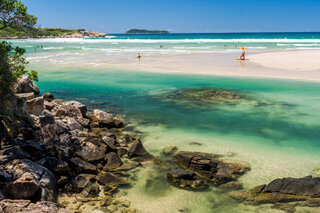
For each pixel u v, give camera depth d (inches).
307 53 1975.9
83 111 617.3
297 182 332.8
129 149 458.6
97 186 348.2
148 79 1162.0
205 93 907.4
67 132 436.1
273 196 326.3
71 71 1373.0
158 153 460.4
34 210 256.4
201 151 470.0
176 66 1481.3
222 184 360.8
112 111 714.2
